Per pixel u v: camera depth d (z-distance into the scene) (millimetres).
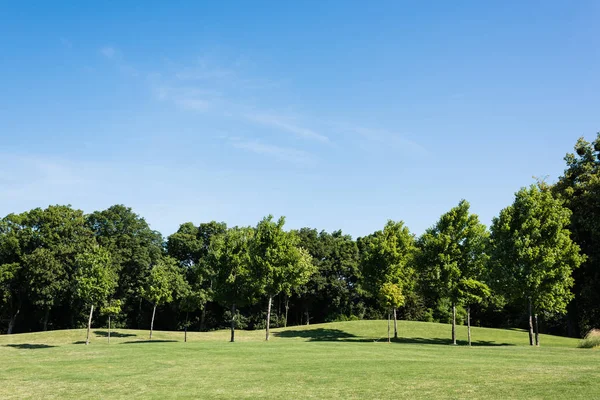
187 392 14391
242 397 13266
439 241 36562
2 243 58438
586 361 18453
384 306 37875
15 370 20641
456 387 13234
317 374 16781
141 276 65938
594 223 38781
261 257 39000
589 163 43375
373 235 79000
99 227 68188
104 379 17500
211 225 73688
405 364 18969
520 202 33562
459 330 48969
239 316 72625
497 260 33594
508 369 16312
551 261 31297
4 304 60719
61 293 57781
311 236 80562
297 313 80688
